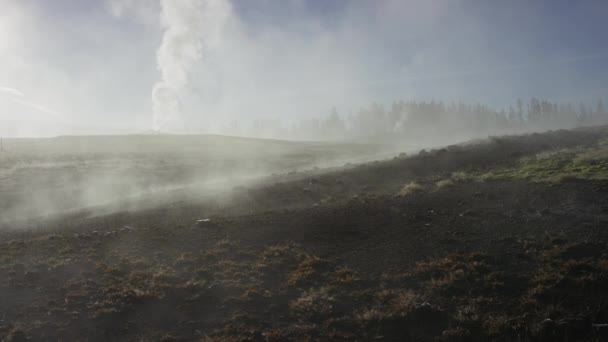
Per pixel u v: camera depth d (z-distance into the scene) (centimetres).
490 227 1622
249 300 1213
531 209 1739
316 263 1461
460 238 1557
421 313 1073
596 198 1725
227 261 1520
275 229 1922
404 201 2206
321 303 1180
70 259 1581
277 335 1025
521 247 1391
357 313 1120
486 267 1273
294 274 1389
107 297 1242
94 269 1473
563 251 1290
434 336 991
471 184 2370
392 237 1678
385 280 1305
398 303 1136
